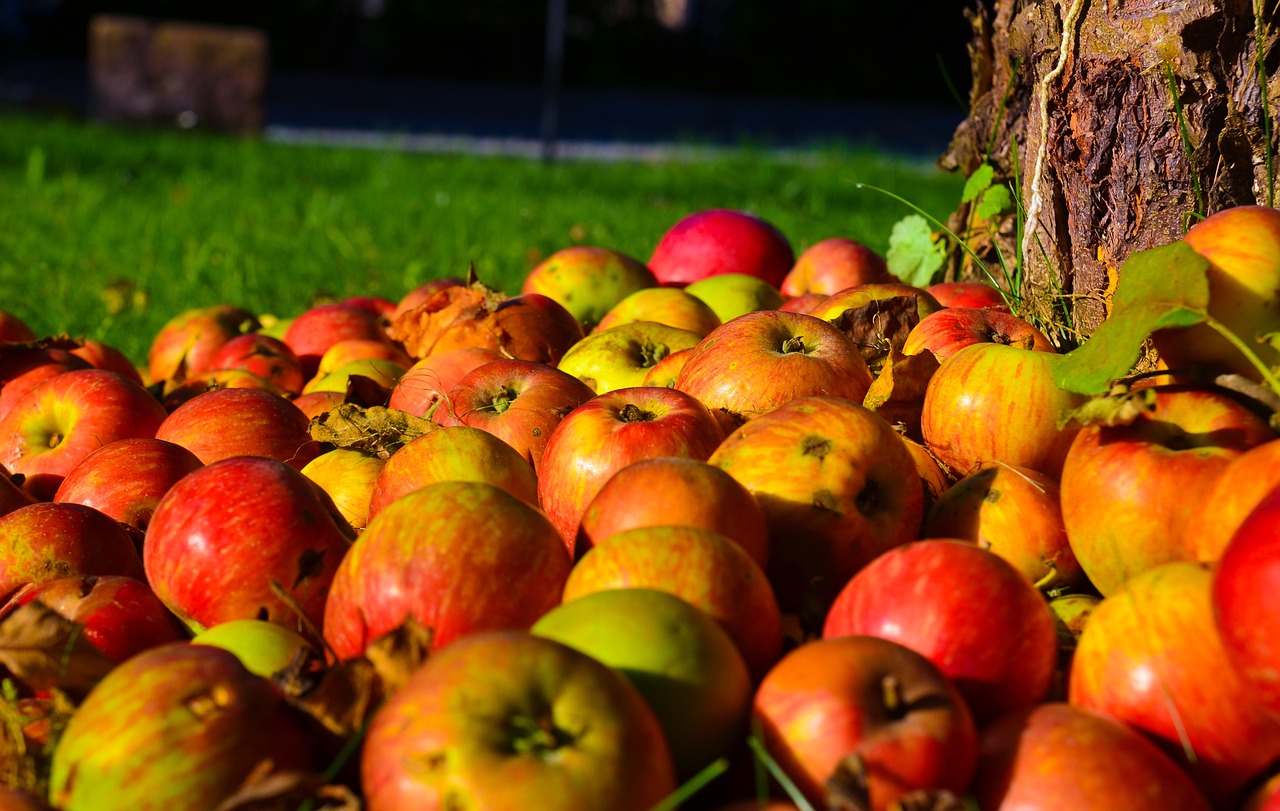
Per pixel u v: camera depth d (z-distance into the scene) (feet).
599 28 21.68
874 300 2.42
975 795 1.45
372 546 1.65
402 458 2.02
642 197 8.21
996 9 2.87
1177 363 1.83
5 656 1.62
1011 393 1.97
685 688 1.47
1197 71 2.24
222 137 12.68
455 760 1.34
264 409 2.33
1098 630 1.54
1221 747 1.47
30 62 19.49
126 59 12.91
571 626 1.51
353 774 1.50
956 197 8.36
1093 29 2.33
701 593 1.58
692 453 1.94
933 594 1.57
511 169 9.85
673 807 1.47
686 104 19.53
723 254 3.46
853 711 1.42
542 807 1.32
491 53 21.57
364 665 1.53
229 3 20.67
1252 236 1.76
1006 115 2.85
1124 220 2.36
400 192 8.05
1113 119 2.34
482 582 1.61
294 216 6.65
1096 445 1.76
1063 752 1.42
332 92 18.76
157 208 7.19
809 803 1.42
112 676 1.51
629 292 3.27
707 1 23.77
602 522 1.74
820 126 18.29
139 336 4.34
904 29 20.92
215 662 1.51
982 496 1.92
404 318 2.99
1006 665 1.55
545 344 2.75
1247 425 1.70
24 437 2.45
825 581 1.81
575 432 1.99
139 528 2.11
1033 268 2.57
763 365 2.14
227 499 1.80
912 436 2.17
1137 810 1.39
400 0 20.85
